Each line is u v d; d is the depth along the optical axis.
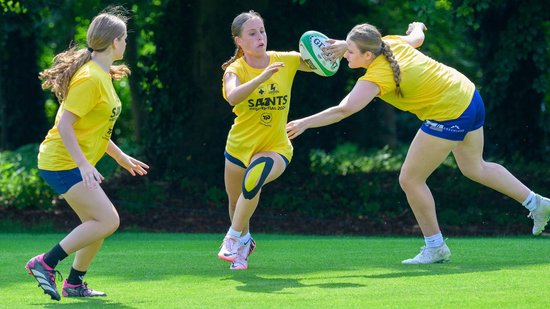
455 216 40.41
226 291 16.89
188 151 44.94
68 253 16.28
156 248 26.67
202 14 44.19
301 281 18.11
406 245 26.34
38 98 63.91
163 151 45.72
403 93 19.67
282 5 43.88
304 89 44.94
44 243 29.89
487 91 46.31
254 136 20.02
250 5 43.69
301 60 20.27
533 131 46.97
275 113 19.86
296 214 41.97
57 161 16.36
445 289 16.42
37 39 63.00
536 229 21.02
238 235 20.00
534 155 47.41
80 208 16.42
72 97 15.89
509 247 24.11
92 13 51.31
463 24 39.88
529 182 43.53
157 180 45.72
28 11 41.72
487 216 40.53
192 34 44.91
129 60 56.91
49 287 16.11
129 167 17.97
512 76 46.16
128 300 16.14
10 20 42.78
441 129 19.89
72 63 16.20
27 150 58.69
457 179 44.41
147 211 41.38
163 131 45.66
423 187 20.56
